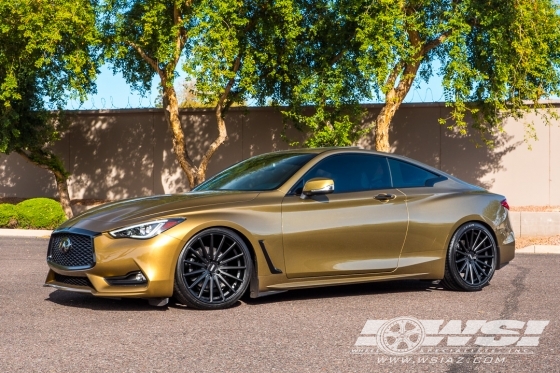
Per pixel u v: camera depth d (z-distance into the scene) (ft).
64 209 67.62
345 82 59.16
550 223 45.91
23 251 37.88
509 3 53.78
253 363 15.15
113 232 20.40
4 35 56.85
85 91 62.03
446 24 53.21
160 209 21.09
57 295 23.52
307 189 22.25
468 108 59.00
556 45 57.77
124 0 58.23
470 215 25.32
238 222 21.33
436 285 26.50
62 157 73.26
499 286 26.35
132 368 14.71
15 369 14.61
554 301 22.95
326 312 20.86
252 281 21.79
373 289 25.44
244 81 56.08
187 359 15.44
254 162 25.36
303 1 60.18
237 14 54.90
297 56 61.26
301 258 22.29
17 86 57.82
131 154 71.97
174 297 22.77
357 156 24.57
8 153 63.41
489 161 65.62
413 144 67.00
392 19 51.06
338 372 14.52
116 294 20.25
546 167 64.49
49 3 54.39
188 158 63.26
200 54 52.29
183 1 56.65
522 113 60.70
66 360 15.31
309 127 65.51
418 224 24.27
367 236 23.34
